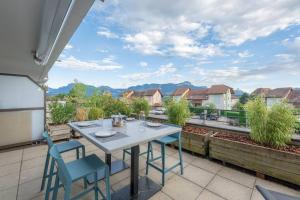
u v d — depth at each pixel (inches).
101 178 100.1
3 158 134.8
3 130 155.2
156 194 88.3
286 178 93.2
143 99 234.2
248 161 108.1
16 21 79.4
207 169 115.3
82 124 103.7
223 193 88.9
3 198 84.8
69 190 56.9
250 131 123.5
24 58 140.9
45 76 269.9
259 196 86.1
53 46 101.8
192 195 87.4
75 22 78.5
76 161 74.7
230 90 846.5
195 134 137.6
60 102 206.8
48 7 57.9
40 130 177.9
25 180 101.3
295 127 105.6
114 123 100.6
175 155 140.3
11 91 162.2
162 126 102.3
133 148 83.7
